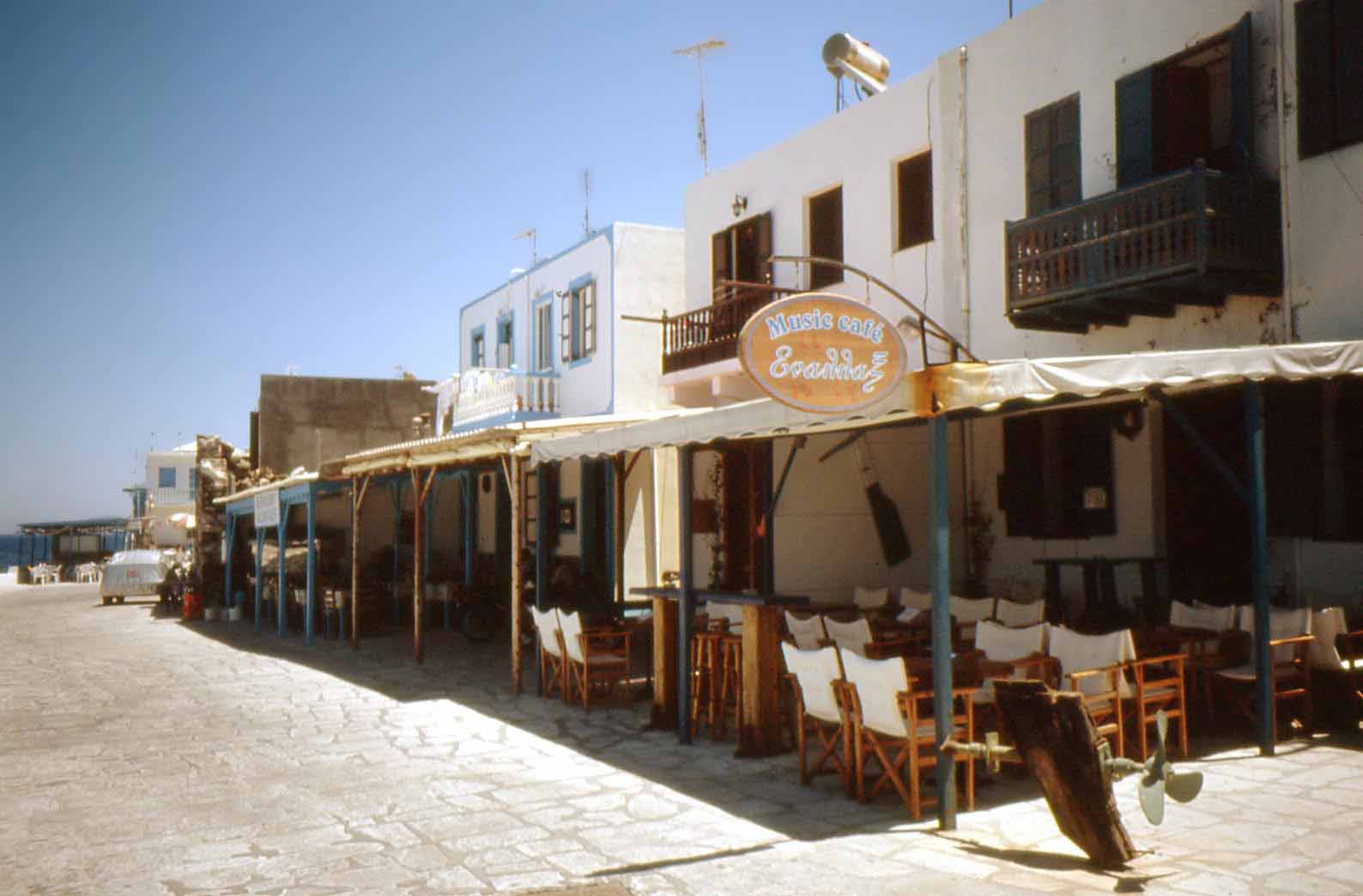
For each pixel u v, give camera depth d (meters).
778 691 8.30
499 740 9.08
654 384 18.81
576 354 19.83
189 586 24.78
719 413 8.12
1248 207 9.13
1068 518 12.47
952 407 6.08
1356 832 5.64
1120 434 11.70
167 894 5.36
